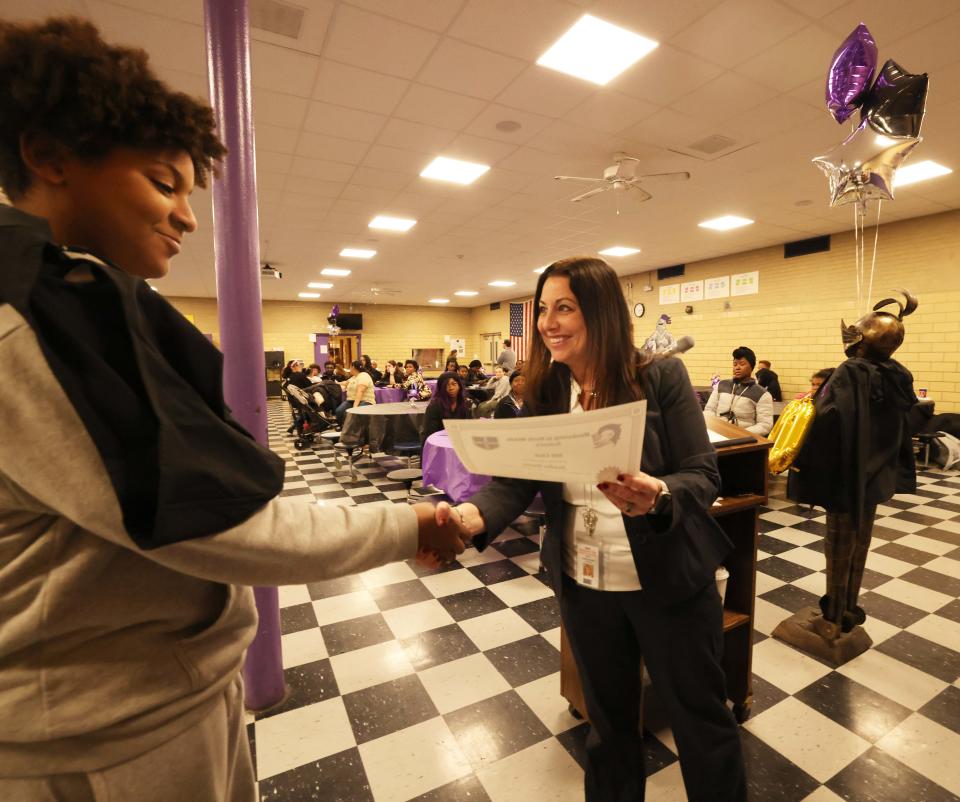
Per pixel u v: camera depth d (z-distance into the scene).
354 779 1.51
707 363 9.68
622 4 2.67
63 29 0.46
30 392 0.37
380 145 4.39
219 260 1.63
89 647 0.45
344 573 0.54
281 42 2.95
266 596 1.79
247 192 1.63
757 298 8.76
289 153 4.55
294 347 16.38
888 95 2.01
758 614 2.45
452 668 2.05
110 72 0.44
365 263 9.87
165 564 0.43
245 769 0.65
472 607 2.57
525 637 2.28
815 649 2.10
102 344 0.40
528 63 3.17
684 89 3.50
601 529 1.11
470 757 1.59
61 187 0.47
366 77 3.32
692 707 1.08
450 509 0.68
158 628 0.49
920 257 6.68
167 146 0.50
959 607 2.50
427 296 15.30
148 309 0.45
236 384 1.66
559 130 4.12
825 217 6.70
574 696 1.73
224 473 0.43
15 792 0.43
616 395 1.08
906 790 1.45
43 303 0.39
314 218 6.69
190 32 2.84
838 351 7.65
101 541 0.43
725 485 1.73
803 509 4.20
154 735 0.48
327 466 6.20
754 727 1.70
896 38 2.95
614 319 1.08
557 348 1.12
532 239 7.89
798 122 4.00
